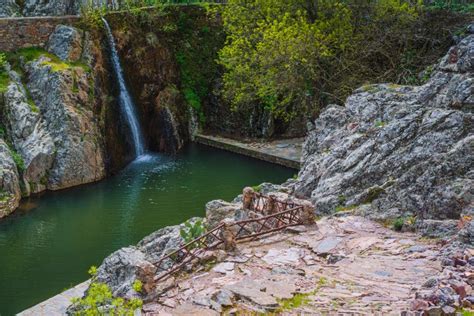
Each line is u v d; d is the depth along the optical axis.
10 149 23.92
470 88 15.41
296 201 15.05
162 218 21.25
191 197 23.50
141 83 31.20
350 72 26.45
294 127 31.67
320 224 14.32
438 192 13.74
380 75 26.17
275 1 26.94
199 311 9.80
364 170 16.09
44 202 23.02
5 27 26.06
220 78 33.88
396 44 26.88
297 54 25.09
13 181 22.58
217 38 34.38
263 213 14.98
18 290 16.02
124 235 19.75
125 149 28.86
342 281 10.87
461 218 12.67
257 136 32.09
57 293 15.80
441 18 26.45
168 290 10.77
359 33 26.83
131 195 23.81
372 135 17.09
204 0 36.66
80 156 25.11
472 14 26.39
